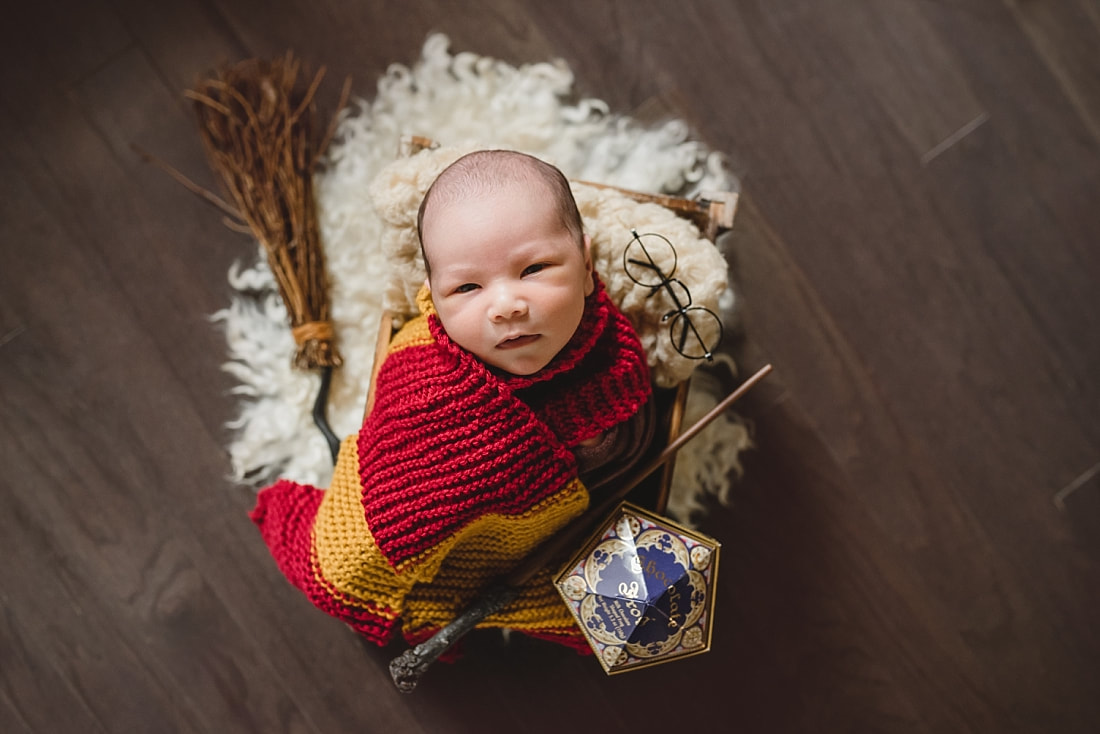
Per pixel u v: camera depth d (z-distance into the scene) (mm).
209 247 1183
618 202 989
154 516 1178
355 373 1157
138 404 1178
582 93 1211
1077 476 1221
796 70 1226
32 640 1168
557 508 917
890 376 1224
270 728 1178
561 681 1199
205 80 1180
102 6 1180
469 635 1194
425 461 875
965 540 1219
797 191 1227
